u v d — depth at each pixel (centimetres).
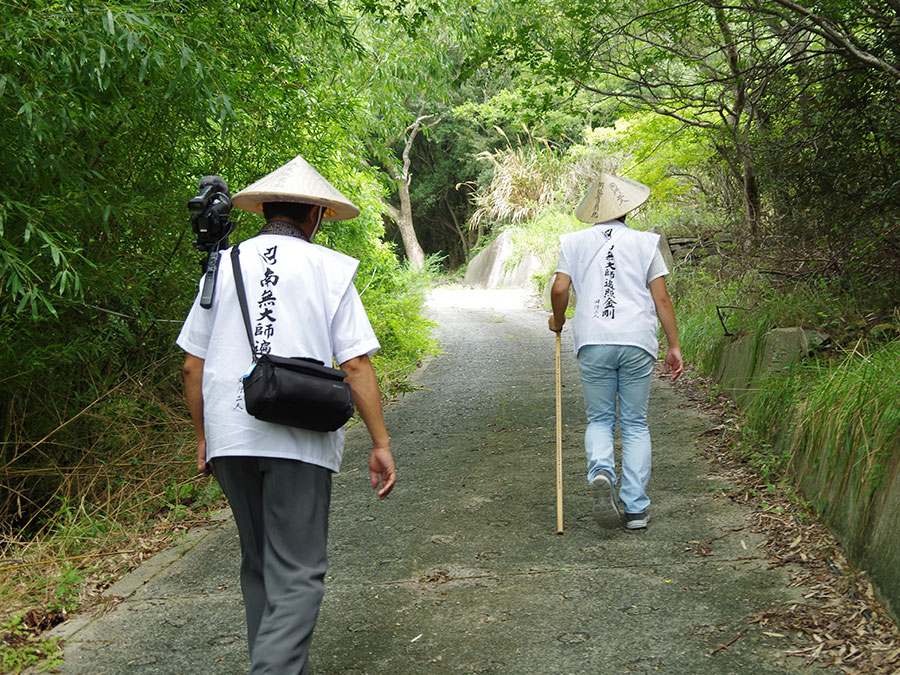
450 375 807
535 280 1533
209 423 226
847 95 523
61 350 443
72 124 360
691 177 1045
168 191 502
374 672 264
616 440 530
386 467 231
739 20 626
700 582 310
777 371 472
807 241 580
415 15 692
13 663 274
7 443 429
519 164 1978
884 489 295
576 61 636
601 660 261
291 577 218
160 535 411
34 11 341
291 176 242
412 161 2888
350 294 233
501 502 425
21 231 391
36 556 378
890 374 334
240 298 226
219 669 271
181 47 371
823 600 284
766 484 401
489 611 300
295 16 547
